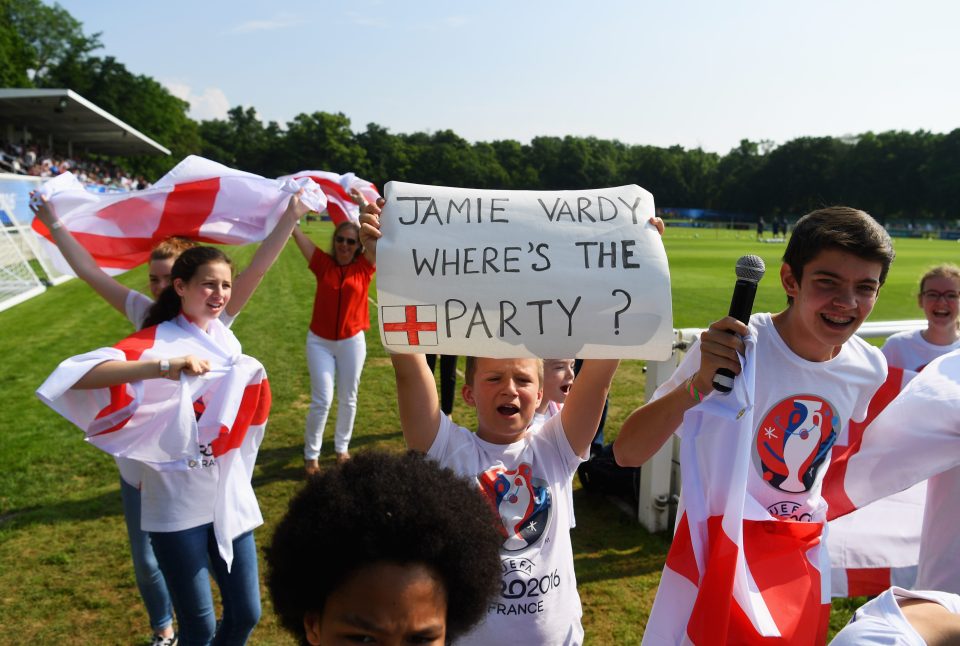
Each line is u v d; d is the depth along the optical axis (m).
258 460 5.99
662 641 2.17
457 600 1.10
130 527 3.12
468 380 2.36
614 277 1.85
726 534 2.04
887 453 2.57
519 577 2.04
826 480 2.67
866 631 1.31
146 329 2.89
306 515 1.06
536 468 2.19
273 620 3.71
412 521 1.03
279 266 22.44
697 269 24.73
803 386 2.27
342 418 5.66
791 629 2.14
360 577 1.02
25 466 5.77
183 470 2.67
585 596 3.96
